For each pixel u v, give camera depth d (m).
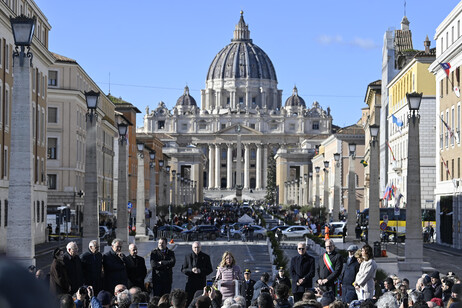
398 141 95.69
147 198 145.38
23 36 24.05
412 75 87.44
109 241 55.78
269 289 17.34
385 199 94.75
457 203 65.25
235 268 19.89
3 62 55.19
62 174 86.31
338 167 80.75
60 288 17.23
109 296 13.99
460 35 65.56
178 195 147.38
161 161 101.62
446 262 49.66
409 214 37.78
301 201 171.50
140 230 69.19
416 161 37.59
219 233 92.19
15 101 24.23
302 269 20.78
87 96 35.62
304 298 13.27
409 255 37.78
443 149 71.31
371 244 48.62
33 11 66.50
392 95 101.88
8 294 2.61
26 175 24.30
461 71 64.19
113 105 118.50
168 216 113.88
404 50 105.25
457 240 65.31
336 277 20.14
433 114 84.81
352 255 20.38
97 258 19.27
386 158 107.50
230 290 19.69
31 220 24.38
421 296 16.38
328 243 20.45
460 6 64.62
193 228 86.94
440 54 72.88
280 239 77.75
